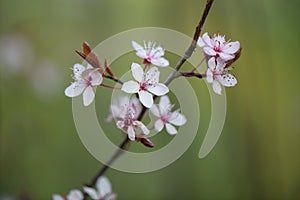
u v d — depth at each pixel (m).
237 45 0.45
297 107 0.87
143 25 0.90
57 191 0.78
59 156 0.83
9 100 0.81
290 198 0.77
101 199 0.50
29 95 0.83
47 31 0.87
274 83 0.82
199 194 0.79
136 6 0.90
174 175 0.80
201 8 0.82
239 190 0.77
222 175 0.81
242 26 0.80
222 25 0.79
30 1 0.86
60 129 0.86
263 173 0.77
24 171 0.76
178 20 0.84
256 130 0.79
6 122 0.79
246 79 0.81
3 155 0.77
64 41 0.88
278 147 0.79
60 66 0.87
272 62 0.84
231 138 0.79
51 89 0.85
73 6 0.90
